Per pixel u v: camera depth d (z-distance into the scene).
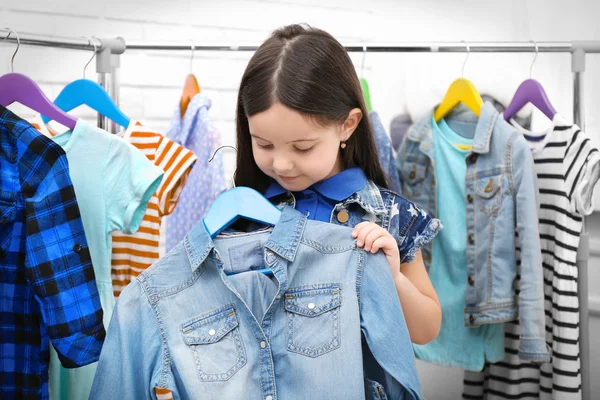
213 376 1.04
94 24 2.09
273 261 1.07
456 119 1.95
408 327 1.18
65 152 1.32
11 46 1.96
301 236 1.09
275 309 1.08
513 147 1.73
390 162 1.78
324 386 1.04
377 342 1.05
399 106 2.35
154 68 2.21
